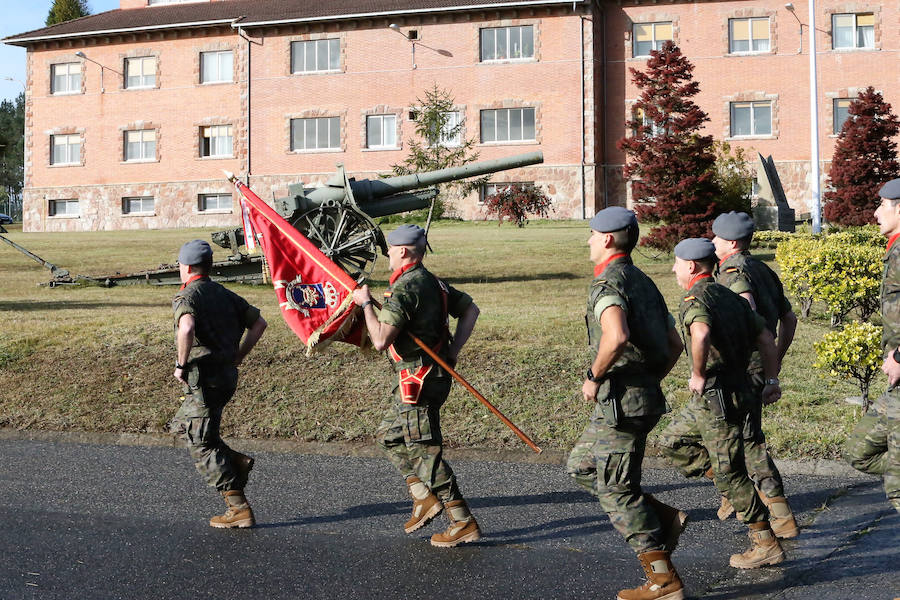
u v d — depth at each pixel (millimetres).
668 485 6840
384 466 7574
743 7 39406
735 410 5164
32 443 8531
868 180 30344
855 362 8117
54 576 4977
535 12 39844
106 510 6285
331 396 9398
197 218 44031
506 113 40375
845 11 38688
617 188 40500
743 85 39469
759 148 39438
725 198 24672
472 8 39594
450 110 38031
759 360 5613
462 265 21938
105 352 10969
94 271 22266
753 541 5098
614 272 4672
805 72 38969
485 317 13000
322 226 18484
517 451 7930
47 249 28109
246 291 17984
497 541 5598
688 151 23781
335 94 41938
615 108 40562
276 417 8961
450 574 5004
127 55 44906
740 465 5133
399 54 41188
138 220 44844
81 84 45625
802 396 8922
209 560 5250
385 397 9305
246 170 42906
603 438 4664
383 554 5355
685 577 4957
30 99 46406
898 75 38312
